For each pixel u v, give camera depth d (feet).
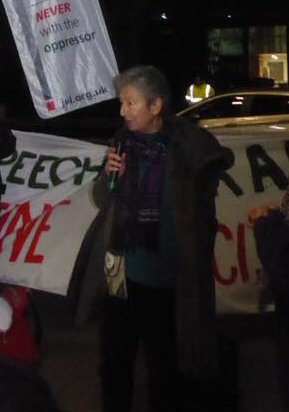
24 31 21.09
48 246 23.94
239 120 47.34
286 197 16.57
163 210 17.15
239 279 23.40
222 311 23.32
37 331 17.69
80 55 21.26
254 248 23.49
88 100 21.33
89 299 18.48
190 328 17.01
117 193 17.53
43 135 25.13
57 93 21.24
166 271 17.34
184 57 93.66
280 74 93.40
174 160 17.04
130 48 78.48
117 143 17.66
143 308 17.72
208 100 49.85
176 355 17.81
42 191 24.57
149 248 17.29
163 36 93.97
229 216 23.47
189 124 17.25
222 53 94.17
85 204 24.22
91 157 24.86
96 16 21.18
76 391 22.49
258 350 24.64
